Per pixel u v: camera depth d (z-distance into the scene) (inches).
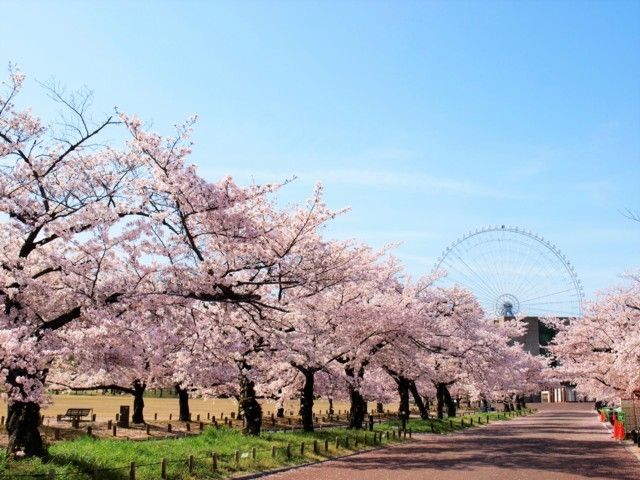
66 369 1243.8
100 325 628.7
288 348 995.9
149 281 649.0
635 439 1169.4
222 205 647.1
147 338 703.7
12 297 600.4
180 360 1016.2
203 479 637.9
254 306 752.3
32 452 577.0
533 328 4768.7
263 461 778.2
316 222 766.5
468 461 887.7
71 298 653.9
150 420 1766.7
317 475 725.3
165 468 604.7
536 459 918.4
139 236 612.4
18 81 603.8
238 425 1621.6
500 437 1425.9
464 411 3326.8
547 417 2726.4
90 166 644.1
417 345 1315.2
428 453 1013.2
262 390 1374.3
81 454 622.2
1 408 1968.5
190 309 720.3
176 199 641.0
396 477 708.7
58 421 1520.7
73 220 589.0
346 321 1166.3
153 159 646.5
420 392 2281.0
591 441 1290.6
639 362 1106.1
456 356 1729.8
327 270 818.8
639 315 1387.8
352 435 1151.0
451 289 1747.0
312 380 1190.3
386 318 1187.9
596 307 1512.1
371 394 1605.6
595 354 1535.4
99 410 2290.8
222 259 738.2
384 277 1428.4
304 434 1096.2
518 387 2802.7
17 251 667.4
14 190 616.7
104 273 659.4
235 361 1041.5
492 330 2071.9
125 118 641.6
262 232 700.7
